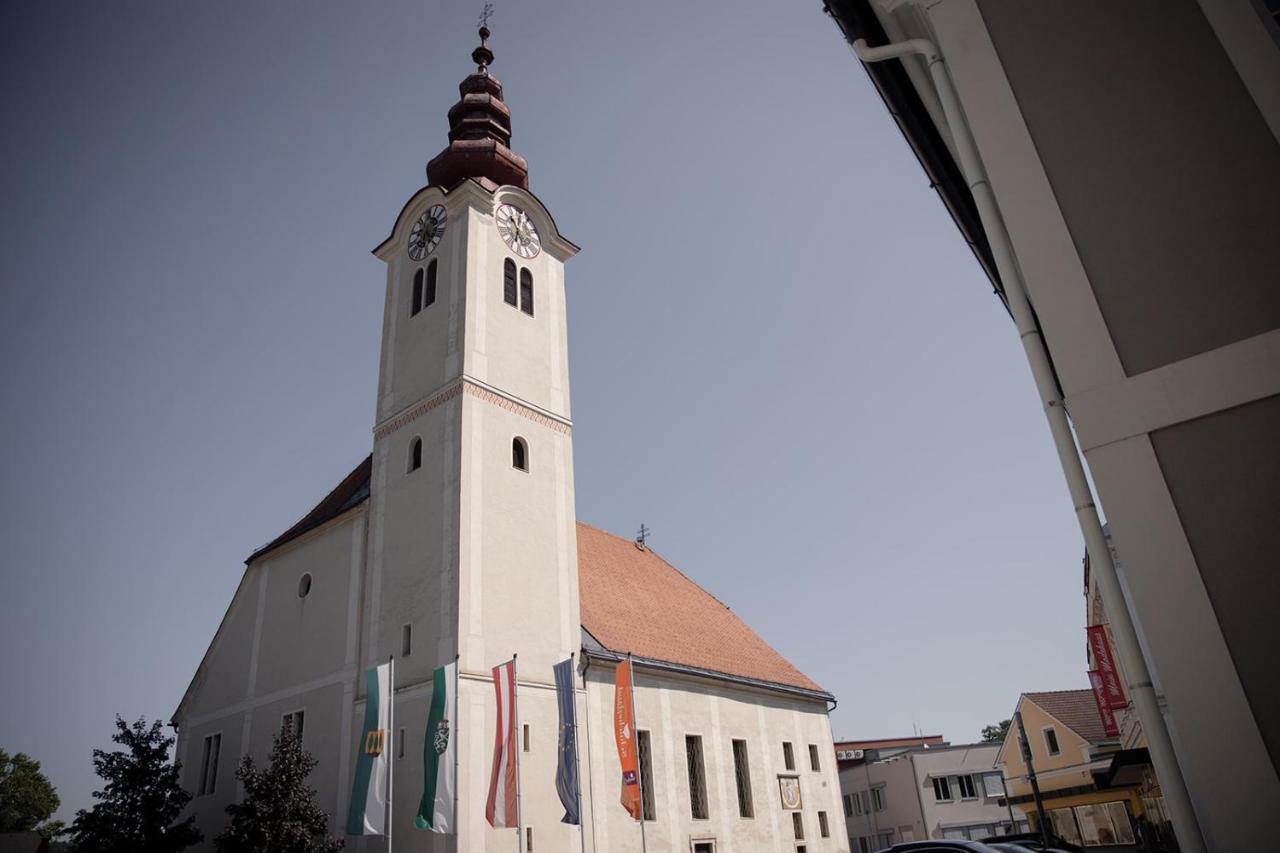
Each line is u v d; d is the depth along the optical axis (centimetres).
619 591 3488
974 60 874
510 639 2459
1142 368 731
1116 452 721
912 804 5816
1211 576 665
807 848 3394
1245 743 620
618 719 2467
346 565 2789
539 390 2955
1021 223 809
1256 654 636
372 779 2147
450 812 2045
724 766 3152
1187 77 779
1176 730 646
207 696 3152
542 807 2328
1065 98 824
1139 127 787
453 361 2762
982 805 5719
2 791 7106
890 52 952
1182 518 686
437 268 3038
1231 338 706
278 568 3098
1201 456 694
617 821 2577
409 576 2544
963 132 884
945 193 1195
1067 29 842
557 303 3222
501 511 2612
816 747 3750
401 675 2416
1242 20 769
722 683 3325
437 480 2612
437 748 2139
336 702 2567
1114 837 4769
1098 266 769
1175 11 799
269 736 2759
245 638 3092
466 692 2258
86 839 2388
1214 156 750
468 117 3481
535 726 2422
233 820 2231
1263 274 709
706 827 2939
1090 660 3147
